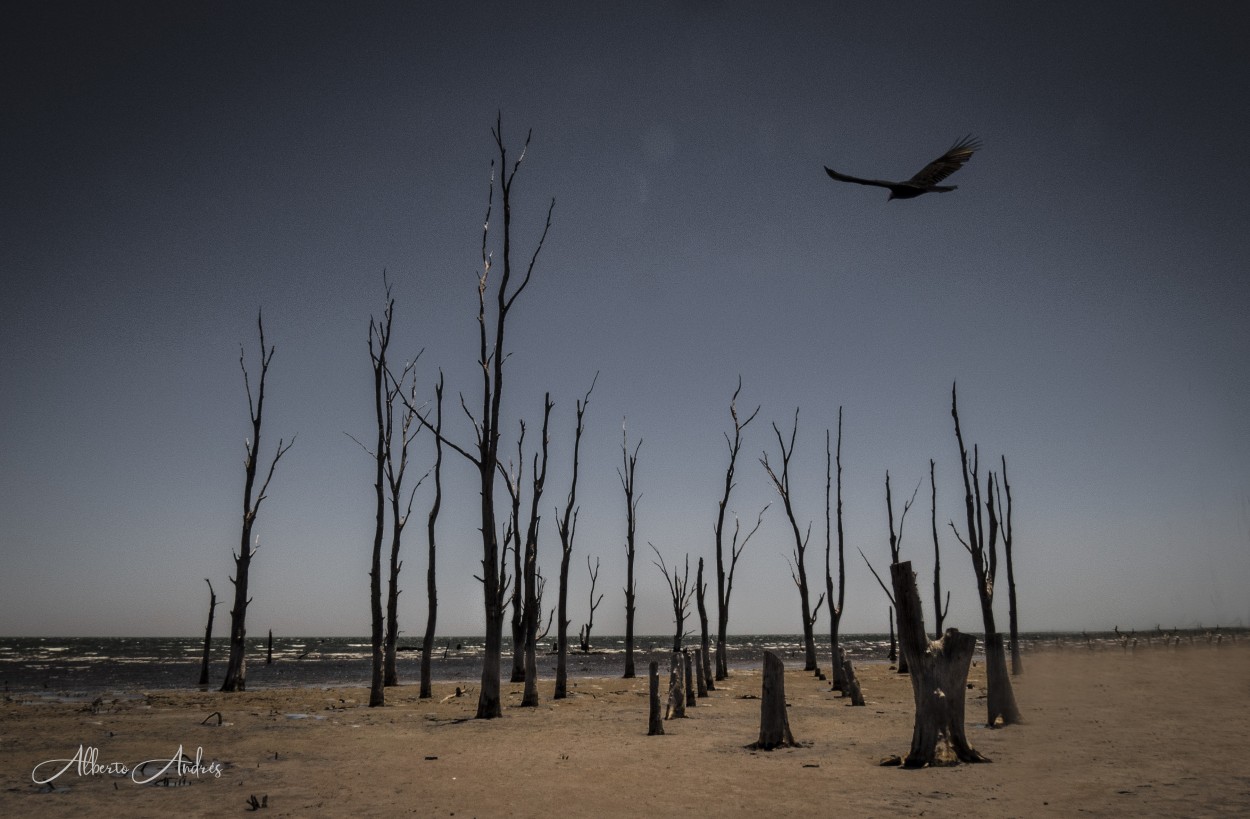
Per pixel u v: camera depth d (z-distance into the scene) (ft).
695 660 83.20
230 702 80.33
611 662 225.76
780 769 36.32
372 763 40.50
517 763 39.93
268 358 95.71
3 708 73.05
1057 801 27.99
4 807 30.73
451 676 147.43
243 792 33.17
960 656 37.70
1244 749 38.65
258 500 95.76
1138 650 171.01
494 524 64.69
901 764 36.65
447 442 64.95
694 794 31.27
